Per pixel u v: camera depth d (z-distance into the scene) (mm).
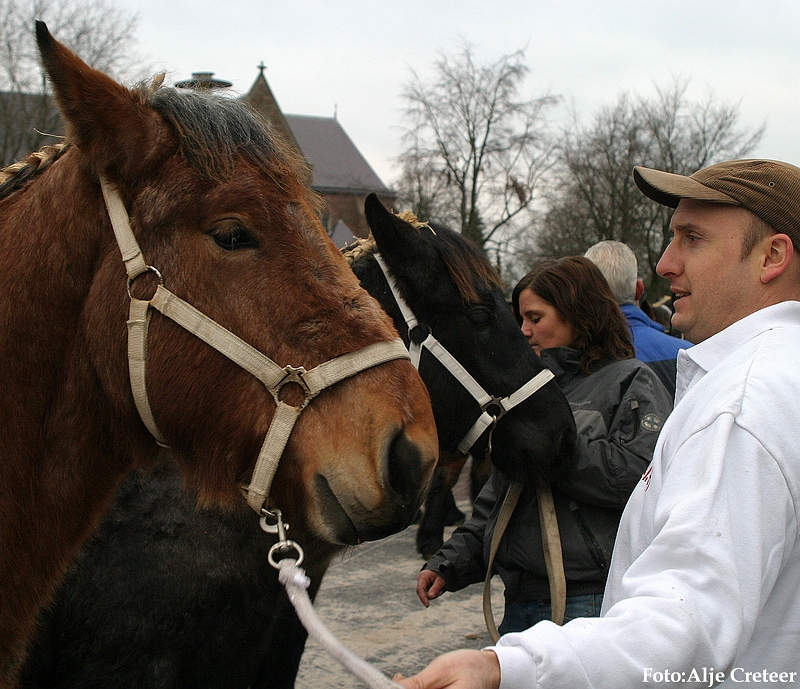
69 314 1599
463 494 7289
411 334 2547
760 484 1108
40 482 1608
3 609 1562
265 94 37375
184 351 1509
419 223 2682
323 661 3756
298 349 1495
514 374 2500
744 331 1363
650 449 2264
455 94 27422
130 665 1955
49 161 1751
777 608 1189
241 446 1521
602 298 2629
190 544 1987
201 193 1514
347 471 1450
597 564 2303
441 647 3928
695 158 28516
